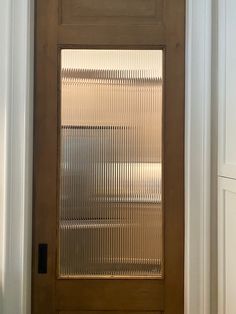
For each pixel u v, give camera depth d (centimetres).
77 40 160
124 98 162
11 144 150
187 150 154
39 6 160
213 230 152
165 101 160
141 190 161
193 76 153
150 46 160
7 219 148
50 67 160
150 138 161
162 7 161
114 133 161
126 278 159
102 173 161
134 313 158
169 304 158
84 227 160
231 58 136
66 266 159
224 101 143
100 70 161
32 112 158
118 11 161
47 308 158
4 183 149
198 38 153
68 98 161
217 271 150
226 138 141
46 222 158
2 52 150
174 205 159
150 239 160
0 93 150
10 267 148
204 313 150
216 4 152
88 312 158
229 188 136
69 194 160
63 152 160
